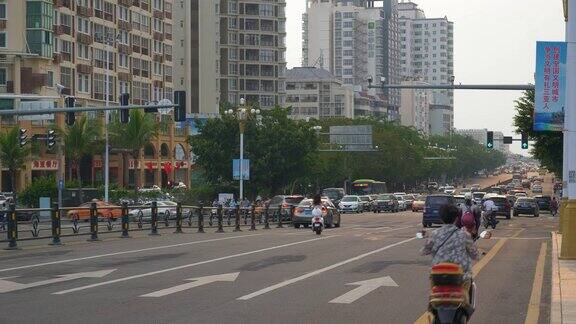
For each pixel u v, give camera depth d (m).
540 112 32.94
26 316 16.88
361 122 151.25
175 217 54.53
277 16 179.88
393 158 150.12
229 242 39.62
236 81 176.62
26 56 96.44
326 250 34.62
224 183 95.00
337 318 16.86
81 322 16.16
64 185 81.25
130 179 113.69
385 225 64.94
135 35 119.00
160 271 25.67
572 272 25.48
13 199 77.69
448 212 13.98
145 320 16.39
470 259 13.76
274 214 68.19
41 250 34.47
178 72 149.12
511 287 22.56
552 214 101.19
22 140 72.69
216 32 163.75
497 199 83.94
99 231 44.53
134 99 118.56
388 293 20.81
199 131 96.56
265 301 19.20
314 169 104.06
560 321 16.39
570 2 30.19
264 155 93.44
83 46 106.69
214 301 19.12
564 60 32.75
